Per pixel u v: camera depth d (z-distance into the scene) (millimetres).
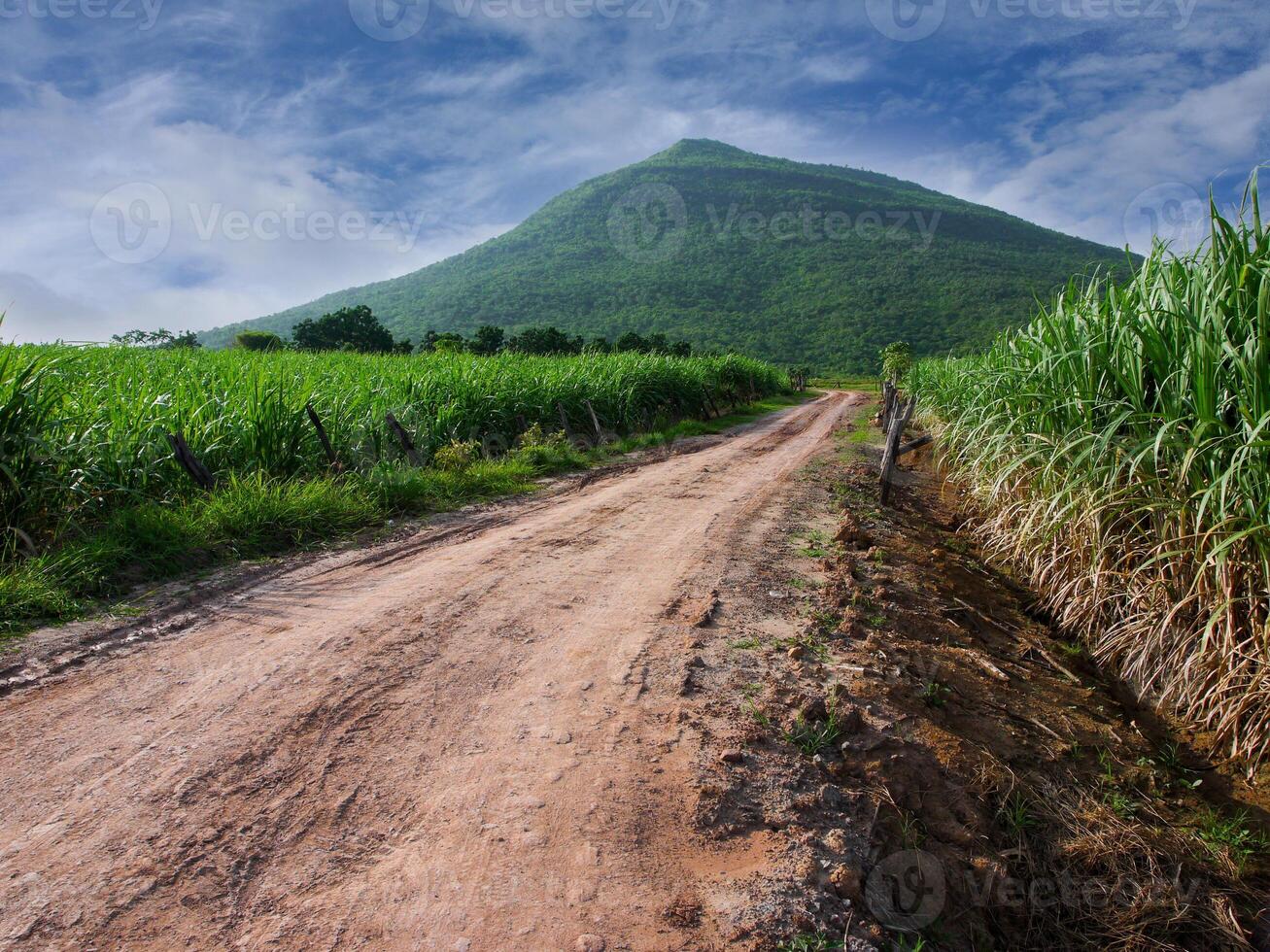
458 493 9539
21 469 5648
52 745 3205
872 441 18328
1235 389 4184
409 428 11242
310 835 2701
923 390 19672
